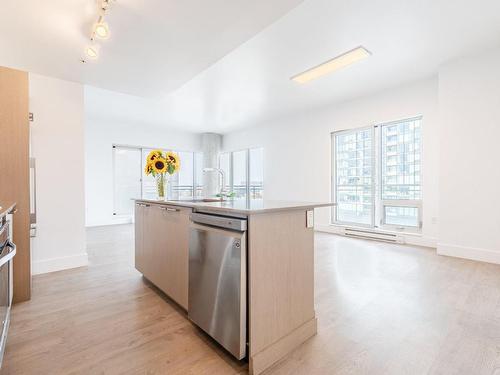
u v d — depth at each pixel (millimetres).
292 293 1588
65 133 3090
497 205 3189
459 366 1399
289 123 6242
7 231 1693
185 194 8484
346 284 2570
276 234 1497
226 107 5504
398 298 2246
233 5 1749
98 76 2867
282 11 1822
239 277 1357
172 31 2023
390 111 4500
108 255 3754
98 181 6609
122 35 2066
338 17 2510
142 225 2664
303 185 5961
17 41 2131
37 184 2924
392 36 2857
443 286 2502
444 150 3578
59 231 3068
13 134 2234
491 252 3232
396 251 3863
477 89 3305
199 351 1543
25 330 1766
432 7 2379
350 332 1734
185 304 1906
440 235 3652
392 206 4668
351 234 5031
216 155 8375
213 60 2490
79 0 1653
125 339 1662
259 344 1391
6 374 1344
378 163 4828
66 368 1394
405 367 1394
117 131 6883
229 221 1435
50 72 2766
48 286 2561
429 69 3734
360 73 3852
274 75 3850
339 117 5250
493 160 3209
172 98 4898
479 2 2320
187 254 1877
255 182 7668
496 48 3156
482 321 1860
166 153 2527
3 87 2215
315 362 1442
